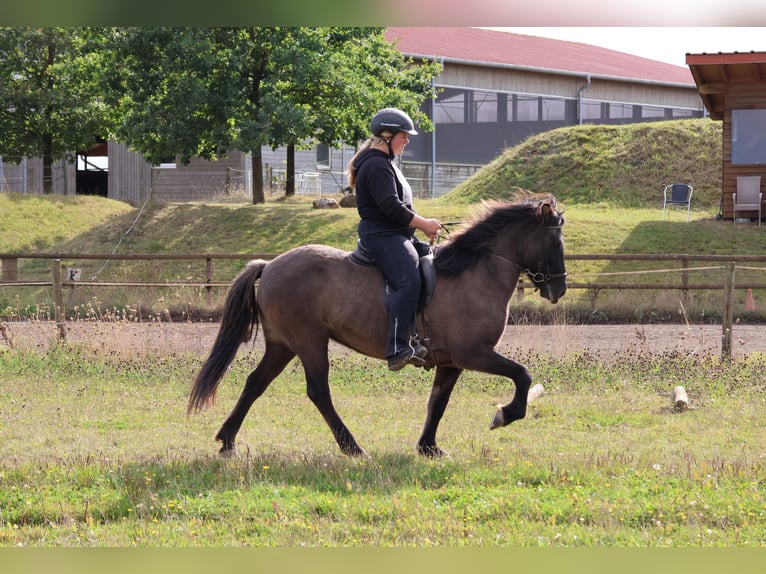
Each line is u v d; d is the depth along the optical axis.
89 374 14.09
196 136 32.19
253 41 32.03
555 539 6.12
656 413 11.23
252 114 31.89
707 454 8.84
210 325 19.12
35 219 30.97
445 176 51.38
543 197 9.20
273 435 9.95
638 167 36.50
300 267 8.89
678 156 36.84
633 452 8.91
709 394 12.38
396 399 12.31
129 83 32.66
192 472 7.99
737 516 6.59
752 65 27.81
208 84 31.95
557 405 11.68
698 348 16.39
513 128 54.19
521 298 21.59
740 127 29.19
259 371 9.17
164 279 26.16
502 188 36.78
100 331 16.12
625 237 26.94
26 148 39.78
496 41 61.62
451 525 6.37
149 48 31.81
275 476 7.82
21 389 12.80
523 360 14.75
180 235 29.88
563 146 38.59
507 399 12.17
